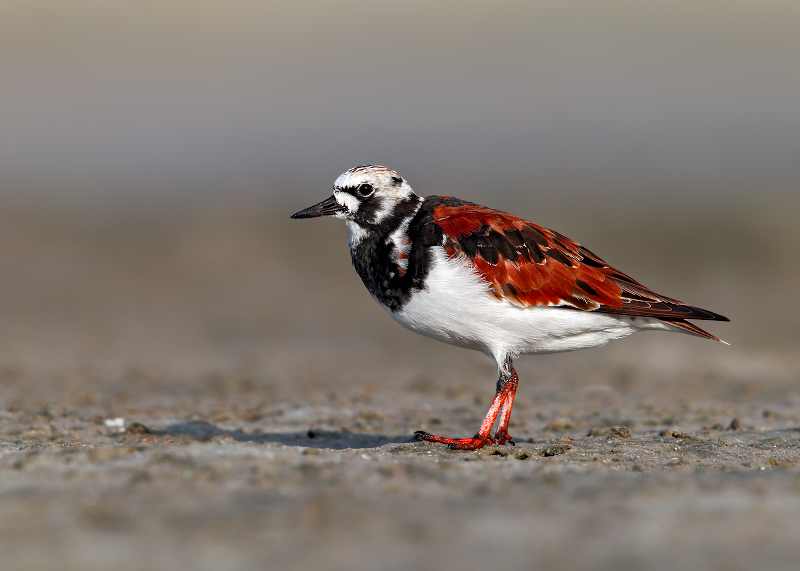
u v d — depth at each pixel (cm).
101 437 1094
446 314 977
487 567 569
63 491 708
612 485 748
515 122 5241
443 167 4303
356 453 866
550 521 651
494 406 980
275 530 628
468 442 959
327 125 5269
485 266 966
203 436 1145
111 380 1623
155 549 593
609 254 3017
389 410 1352
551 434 1162
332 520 648
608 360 1852
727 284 2670
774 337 2066
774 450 945
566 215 3462
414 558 582
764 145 4584
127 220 3547
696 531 630
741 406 1358
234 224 3484
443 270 962
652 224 3344
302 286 2755
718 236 3195
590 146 4662
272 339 2128
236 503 682
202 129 5222
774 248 3059
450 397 1477
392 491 719
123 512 660
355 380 1647
